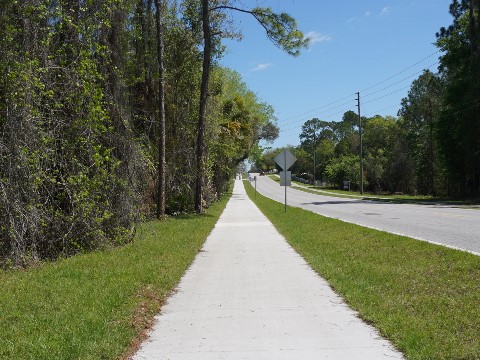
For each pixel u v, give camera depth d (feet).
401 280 27.27
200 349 17.54
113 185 44.27
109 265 33.12
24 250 34.83
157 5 69.15
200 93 93.97
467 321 19.04
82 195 38.70
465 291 23.93
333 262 35.01
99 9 42.65
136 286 26.40
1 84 34.91
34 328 18.86
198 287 28.25
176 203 88.43
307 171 439.22
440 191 181.47
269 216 86.48
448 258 32.50
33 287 26.12
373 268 31.30
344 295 25.07
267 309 22.97
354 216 81.51
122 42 48.75
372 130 302.25
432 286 25.40
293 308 23.03
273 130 249.96
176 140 91.40
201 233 55.77
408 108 236.43
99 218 40.24
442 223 62.59
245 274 32.07
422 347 16.57
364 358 16.25
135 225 47.83
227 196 202.28
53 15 38.37
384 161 264.31
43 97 38.70
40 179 35.42
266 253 41.52
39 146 36.35
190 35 91.25
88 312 20.98
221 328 20.08
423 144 199.62
